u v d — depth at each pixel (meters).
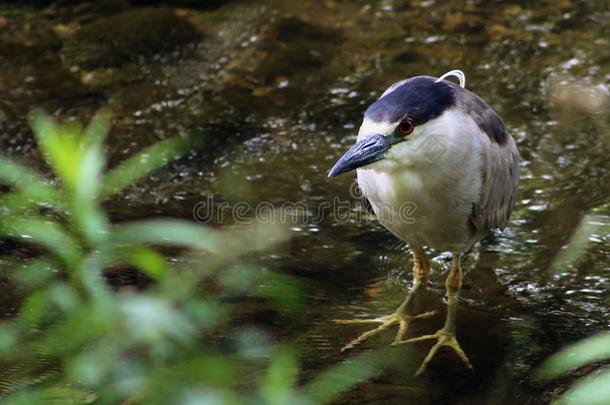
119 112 13.18
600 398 6.12
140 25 15.10
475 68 14.19
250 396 7.73
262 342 8.73
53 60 14.33
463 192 9.14
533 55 14.45
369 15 15.55
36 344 8.33
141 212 11.03
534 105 13.29
